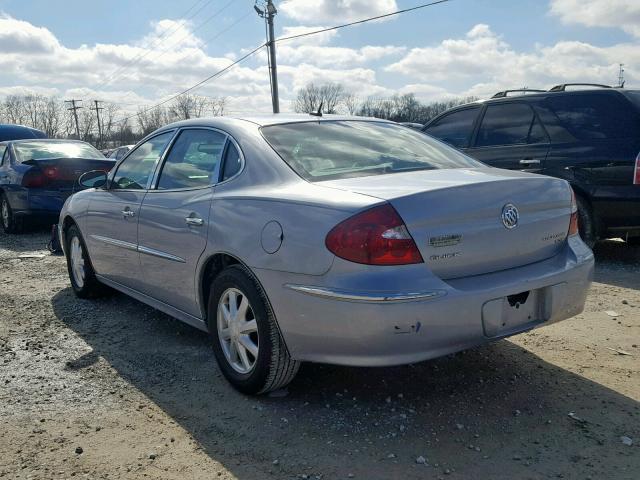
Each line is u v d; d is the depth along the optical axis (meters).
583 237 6.58
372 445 2.98
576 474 2.71
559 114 6.75
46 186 9.31
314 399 3.48
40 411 3.40
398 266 2.83
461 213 2.98
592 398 3.44
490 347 4.22
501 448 2.94
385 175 3.39
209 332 3.78
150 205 4.31
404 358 2.89
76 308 5.44
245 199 3.46
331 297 2.90
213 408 3.41
